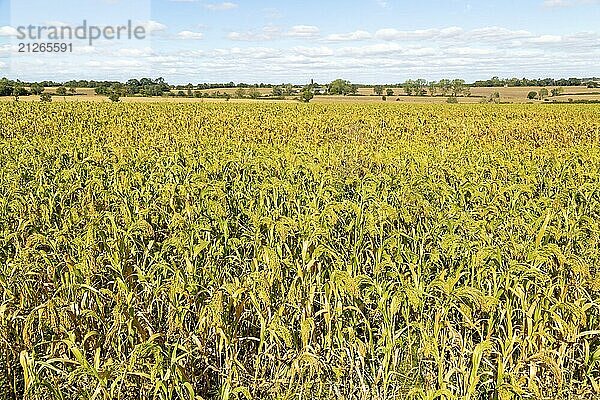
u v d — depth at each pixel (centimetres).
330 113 4044
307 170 1154
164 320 518
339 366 442
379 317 514
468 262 576
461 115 3994
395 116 3756
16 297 512
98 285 559
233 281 541
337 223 764
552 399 430
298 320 506
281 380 436
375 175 1095
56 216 831
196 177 977
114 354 470
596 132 2814
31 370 386
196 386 455
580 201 959
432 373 441
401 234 659
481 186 966
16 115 3384
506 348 437
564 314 493
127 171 1088
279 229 629
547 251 550
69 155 1399
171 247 643
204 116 3531
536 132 2884
